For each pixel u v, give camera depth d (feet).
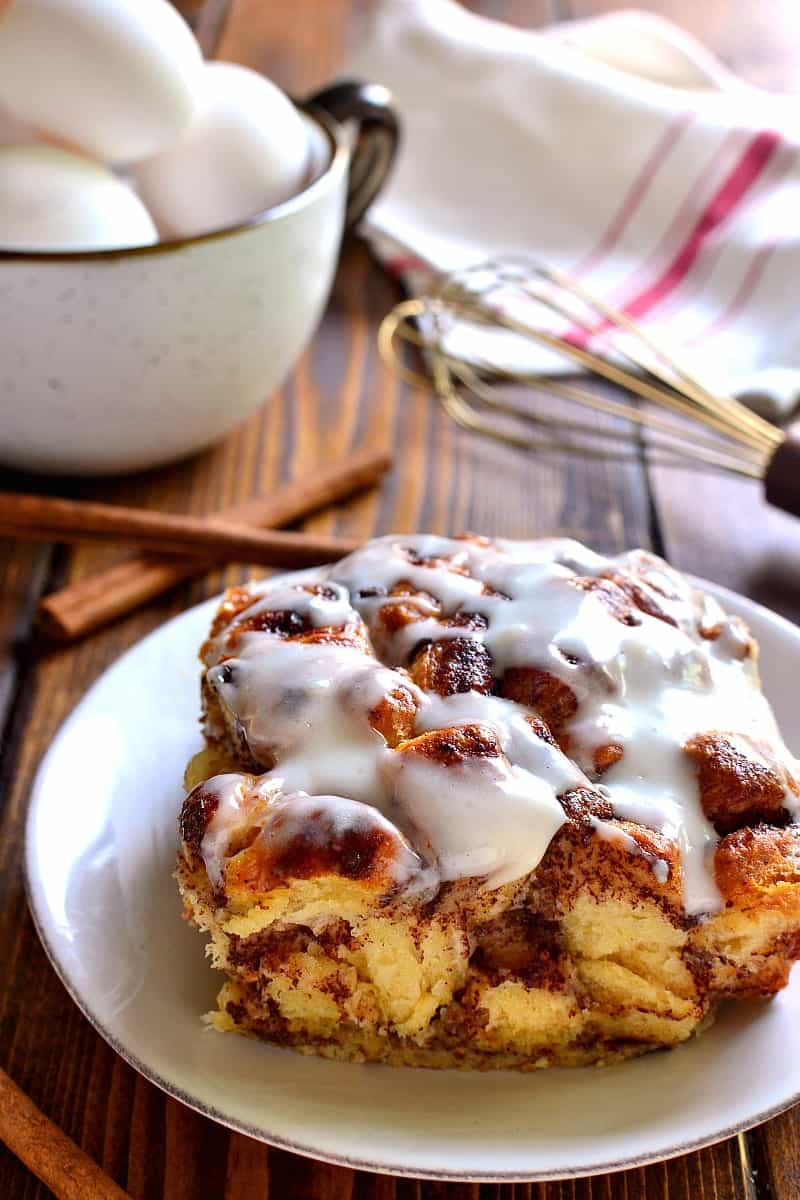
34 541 1.82
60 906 1.43
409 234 2.13
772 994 1.40
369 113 2.00
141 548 1.76
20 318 1.68
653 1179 1.36
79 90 1.70
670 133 2.12
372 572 1.51
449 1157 1.31
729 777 1.40
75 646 1.72
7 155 1.71
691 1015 1.39
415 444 1.94
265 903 1.36
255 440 1.94
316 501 1.84
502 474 1.91
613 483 1.90
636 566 1.54
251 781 1.39
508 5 2.62
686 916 1.37
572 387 2.00
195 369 1.76
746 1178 1.37
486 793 1.36
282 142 1.80
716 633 1.49
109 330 1.70
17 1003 1.45
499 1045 1.40
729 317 2.01
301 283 1.79
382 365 2.04
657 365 1.96
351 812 1.36
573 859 1.38
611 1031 1.40
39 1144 1.36
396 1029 1.40
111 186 1.73
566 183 2.14
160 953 1.42
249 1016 1.39
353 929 1.38
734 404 1.87
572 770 1.39
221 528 1.76
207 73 1.81
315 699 1.41
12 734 1.63
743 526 1.84
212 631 1.53
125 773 1.53
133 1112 1.40
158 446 1.82
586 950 1.40
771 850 1.38
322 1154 1.31
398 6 2.27
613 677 1.43
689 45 2.31
